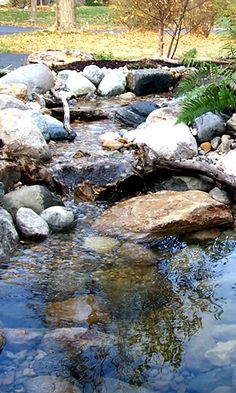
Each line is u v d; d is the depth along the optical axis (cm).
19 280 278
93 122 548
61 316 246
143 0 909
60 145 460
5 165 364
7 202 345
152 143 420
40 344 225
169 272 292
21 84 580
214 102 436
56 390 200
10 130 403
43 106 569
